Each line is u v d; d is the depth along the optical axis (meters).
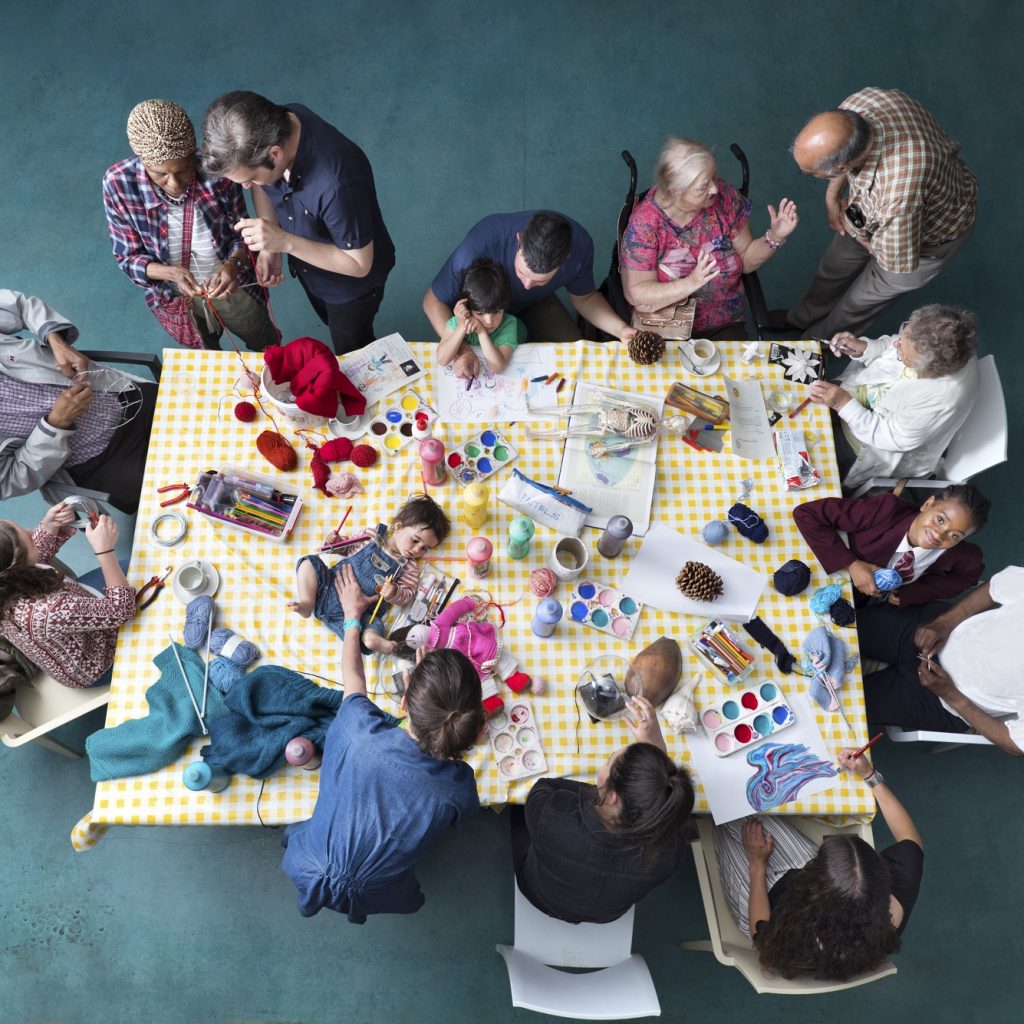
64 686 2.74
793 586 2.62
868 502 2.75
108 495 3.07
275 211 2.90
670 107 4.34
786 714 2.52
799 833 2.67
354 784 2.04
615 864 2.15
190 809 2.36
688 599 2.63
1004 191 4.27
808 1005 3.07
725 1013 3.05
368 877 2.11
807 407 2.93
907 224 2.93
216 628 2.53
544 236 2.66
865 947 2.15
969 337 2.65
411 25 4.39
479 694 1.98
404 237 4.06
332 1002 3.00
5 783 3.19
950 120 4.37
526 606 2.61
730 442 2.85
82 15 4.32
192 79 4.23
